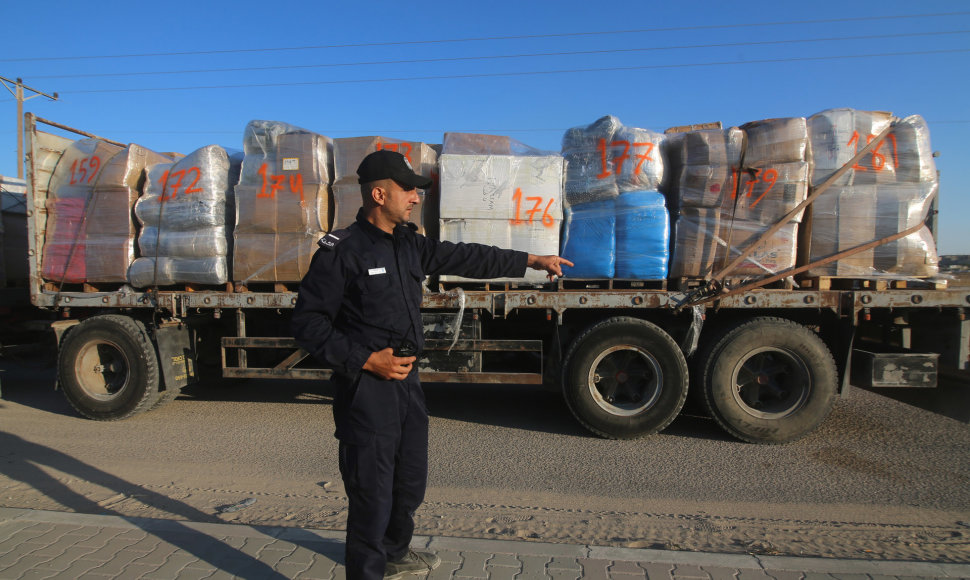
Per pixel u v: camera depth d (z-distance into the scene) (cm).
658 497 399
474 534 339
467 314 536
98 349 598
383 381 234
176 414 615
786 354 499
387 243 241
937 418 582
